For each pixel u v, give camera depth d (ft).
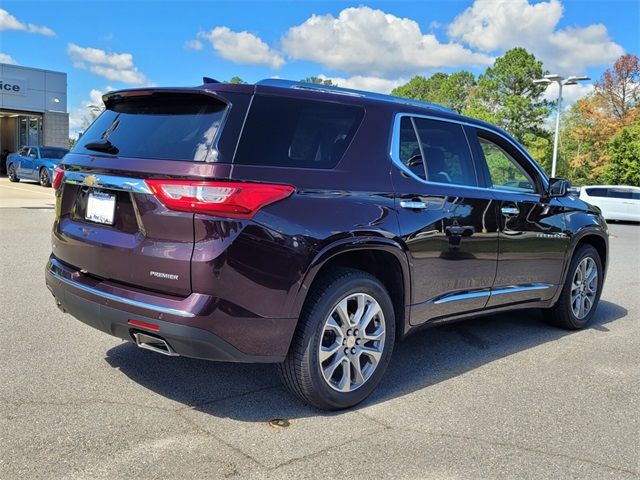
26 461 9.26
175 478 8.98
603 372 14.60
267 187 10.12
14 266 24.23
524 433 11.05
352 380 11.83
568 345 16.87
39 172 77.97
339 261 12.17
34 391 11.94
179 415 11.18
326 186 11.04
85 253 11.37
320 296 10.98
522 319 19.71
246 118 10.41
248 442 10.23
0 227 35.73
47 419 10.73
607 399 12.85
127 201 10.59
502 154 15.78
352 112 12.21
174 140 10.52
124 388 12.32
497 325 18.85
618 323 19.75
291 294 10.39
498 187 15.29
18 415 10.84
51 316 17.25
